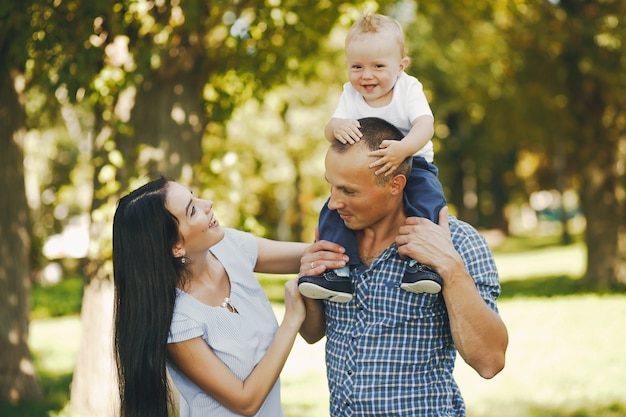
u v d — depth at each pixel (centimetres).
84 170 2150
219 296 307
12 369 786
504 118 1641
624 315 1165
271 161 1952
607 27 1366
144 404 294
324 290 294
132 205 297
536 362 907
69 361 1092
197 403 302
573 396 756
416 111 311
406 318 295
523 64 1484
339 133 293
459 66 1603
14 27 654
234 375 295
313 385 837
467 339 282
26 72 789
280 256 335
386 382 294
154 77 677
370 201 288
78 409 697
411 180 307
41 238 1802
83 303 700
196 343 292
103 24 625
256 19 655
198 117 697
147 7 600
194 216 296
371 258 303
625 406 711
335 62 1541
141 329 291
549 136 1591
